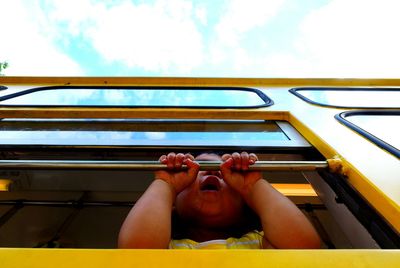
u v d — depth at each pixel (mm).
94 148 1568
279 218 890
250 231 1162
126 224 842
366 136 1496
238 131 1991
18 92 3051
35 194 2102
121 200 2141
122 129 1981
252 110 2289
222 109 2297
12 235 2111
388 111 2172
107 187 2100
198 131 1976
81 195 2111
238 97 3061
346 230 1163
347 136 1548
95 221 2146
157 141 1667
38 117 2211
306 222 878
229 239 1088
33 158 1564
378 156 1212
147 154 1569
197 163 1060
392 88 3363
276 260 571
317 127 1752
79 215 2145
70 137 1746
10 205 2057
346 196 1088
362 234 1025
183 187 1047
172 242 1058
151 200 906
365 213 956
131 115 2225
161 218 852
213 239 1138
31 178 2012
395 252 595
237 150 1581
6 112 2207
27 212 2113
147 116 2217
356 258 581
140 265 556
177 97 3021
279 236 859
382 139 1443
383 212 880
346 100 2721
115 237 2145
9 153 1549
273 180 2098
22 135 1780
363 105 2393
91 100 2752
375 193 929
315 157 1536
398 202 846
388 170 1059
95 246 2145
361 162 1138
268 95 3055
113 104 2477
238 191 1076
